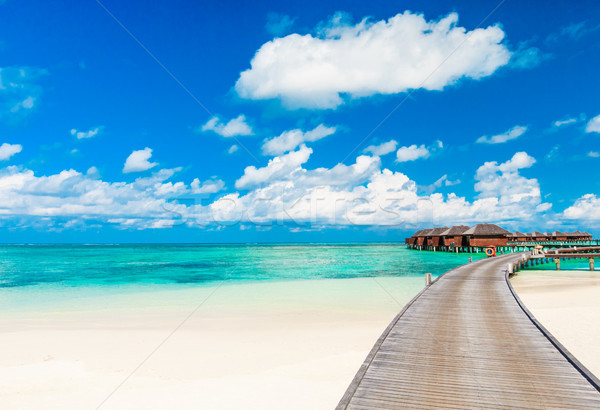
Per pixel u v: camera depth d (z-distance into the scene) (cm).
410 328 1084
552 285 2289
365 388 688
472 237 5216
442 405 621
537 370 763
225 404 768
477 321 1164
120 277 3403
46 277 3434
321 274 3553
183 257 6744
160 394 834
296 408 736
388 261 5306
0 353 1151
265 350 1149
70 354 1138
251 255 7531
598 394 655
